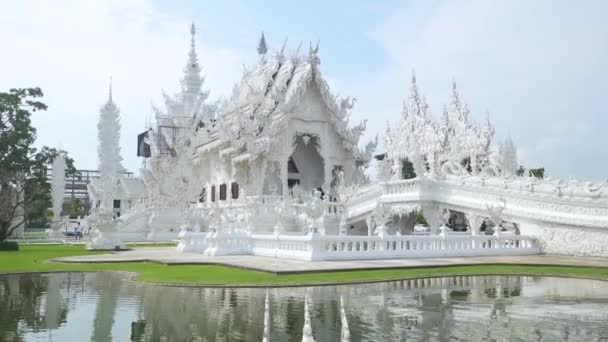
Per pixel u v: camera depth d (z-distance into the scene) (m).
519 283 16.58
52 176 58.50
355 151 50.22
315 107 50.03
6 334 9.73
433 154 50.78
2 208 47.62
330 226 38.16
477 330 9.76
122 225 50.66
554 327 9.98
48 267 23.00
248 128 47.84
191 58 72.75
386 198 36.53
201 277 17.66
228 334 9.56
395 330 9.76
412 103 55.53
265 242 26.66
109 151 40.78
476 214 32.31
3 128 47.75
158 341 9.11
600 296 13.80
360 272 18.92
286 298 13.41
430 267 20.64
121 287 16.02
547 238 28.94
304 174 55.19
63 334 9.73
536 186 29.95
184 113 69.38
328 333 9.55
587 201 27.75
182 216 50.50
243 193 49.81
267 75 54.03
